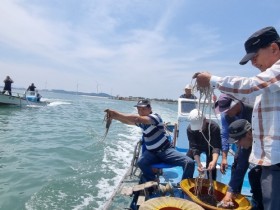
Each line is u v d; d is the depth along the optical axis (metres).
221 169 4.80
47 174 7.97
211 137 4.94
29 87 32.38
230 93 2.32
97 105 50.91
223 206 3.63
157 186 4.52
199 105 3.74
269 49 2.45
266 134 2.48
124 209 4.30
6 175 7.76
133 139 14.52
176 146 7.68
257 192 3.80
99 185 7.18
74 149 11.23
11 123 17.72
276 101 2.43
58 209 5.80
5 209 5.74
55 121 20.75
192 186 4.27
